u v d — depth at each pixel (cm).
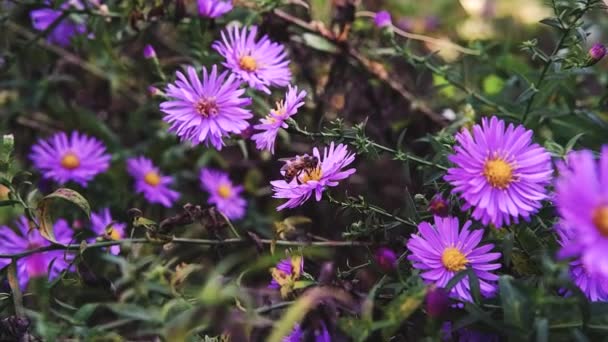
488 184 38
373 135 55
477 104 49
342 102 55
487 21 68
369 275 45
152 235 43
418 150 55
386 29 52
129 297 40
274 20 53
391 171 56
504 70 54
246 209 57
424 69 52
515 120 47
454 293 38
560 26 43
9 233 48
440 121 55
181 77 43
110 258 40
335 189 55
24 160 61
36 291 41
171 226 43
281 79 46
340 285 38
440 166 42
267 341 38
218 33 54
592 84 58
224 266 40
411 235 40
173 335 38
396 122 56
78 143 55
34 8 56
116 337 39
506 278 36
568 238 38
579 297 35
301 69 55
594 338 36
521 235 39
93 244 42
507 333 36
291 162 41
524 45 44
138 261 42
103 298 43
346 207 42
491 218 37
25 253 42
